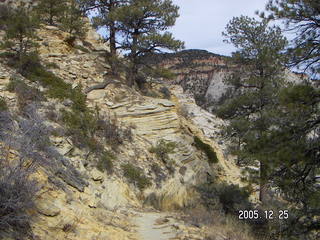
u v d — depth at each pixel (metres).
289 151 8.55
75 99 15.26
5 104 11.05
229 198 15.77
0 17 18.89
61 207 7.62
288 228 11.08
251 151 10.10
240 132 18.84
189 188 16.70
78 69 18.95
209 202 15.26
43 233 5.96
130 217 10.12
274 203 16.50
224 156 26.00
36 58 15.72
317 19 9.18
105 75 19.88
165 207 14.09
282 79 17.75
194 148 20.73
